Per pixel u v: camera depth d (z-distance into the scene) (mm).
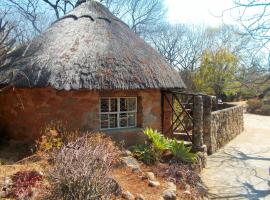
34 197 5609
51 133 8656
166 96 12062
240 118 19094
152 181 7520
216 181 9656
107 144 8461
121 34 11766
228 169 10977
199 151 11172
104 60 10195
